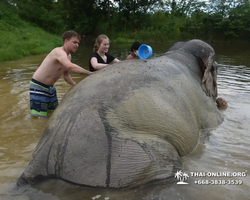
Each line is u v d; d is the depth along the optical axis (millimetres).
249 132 3750
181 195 2348
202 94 3861
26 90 5977
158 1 35188
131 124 2473
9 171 2727
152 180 2385
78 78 7168
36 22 26422
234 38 26094
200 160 2967
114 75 2775
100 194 2301
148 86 2781
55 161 2398
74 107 2512
